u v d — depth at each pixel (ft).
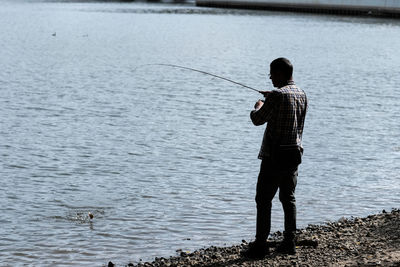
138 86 106.11
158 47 192.85
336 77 123.03
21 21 306.14
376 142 60.90
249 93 98.84
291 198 24.53
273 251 25.81
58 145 57.93
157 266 26.73
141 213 36.29
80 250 29.84
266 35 245.86
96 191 41.86
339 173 47.32
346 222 32.96
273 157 23.58
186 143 59.41
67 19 327.47
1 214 36.11
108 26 287.28
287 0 432.66
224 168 49.19
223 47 194.29
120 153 54.65
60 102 85.92
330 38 238.68
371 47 204.85
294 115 23.40
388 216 33.45
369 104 87.35
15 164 49.98
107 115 75.87
